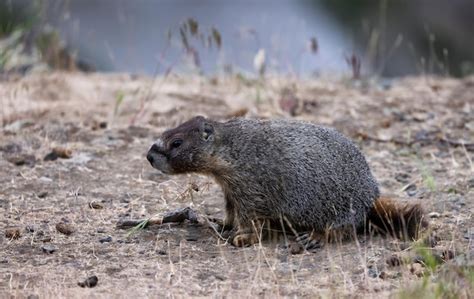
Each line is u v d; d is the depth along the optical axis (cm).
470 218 1060
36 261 944
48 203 1126
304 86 1719
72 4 3253
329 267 919
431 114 1518
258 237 1002
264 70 1694
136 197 1153
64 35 2528
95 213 1094
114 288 866
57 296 834
